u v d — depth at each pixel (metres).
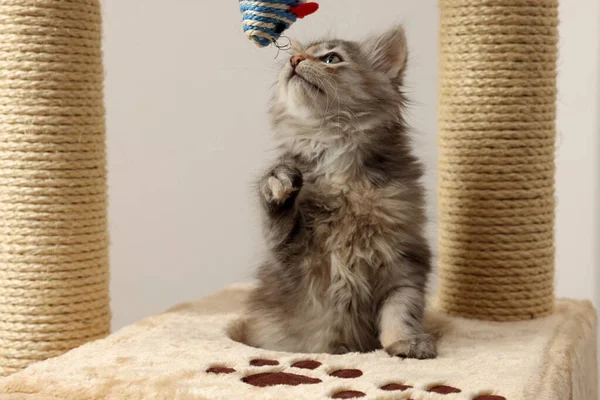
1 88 0.86
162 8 1.17
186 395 0.69
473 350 0.79
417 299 0.82
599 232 1.17
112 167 1.20
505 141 0.90
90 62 0.89
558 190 1.18
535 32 0.90
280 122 0.88
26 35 0.86
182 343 0.80
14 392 0.71
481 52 0.90
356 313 0.83
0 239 0.87
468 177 0.91
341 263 0.82
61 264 0.88
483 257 0.91
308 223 0.83
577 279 1.18
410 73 1.17
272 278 0.85
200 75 1.18
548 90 0.91
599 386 1.12
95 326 0.90
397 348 0.77
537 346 0.80
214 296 0.97
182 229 1.21
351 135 0.85
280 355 0.77
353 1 1.14
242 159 1.19
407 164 0.86
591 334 0.89
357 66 0.87
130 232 1.21
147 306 1.22
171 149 1.20
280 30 0.77
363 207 0.82
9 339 0.88
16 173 0.87
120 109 1.19
